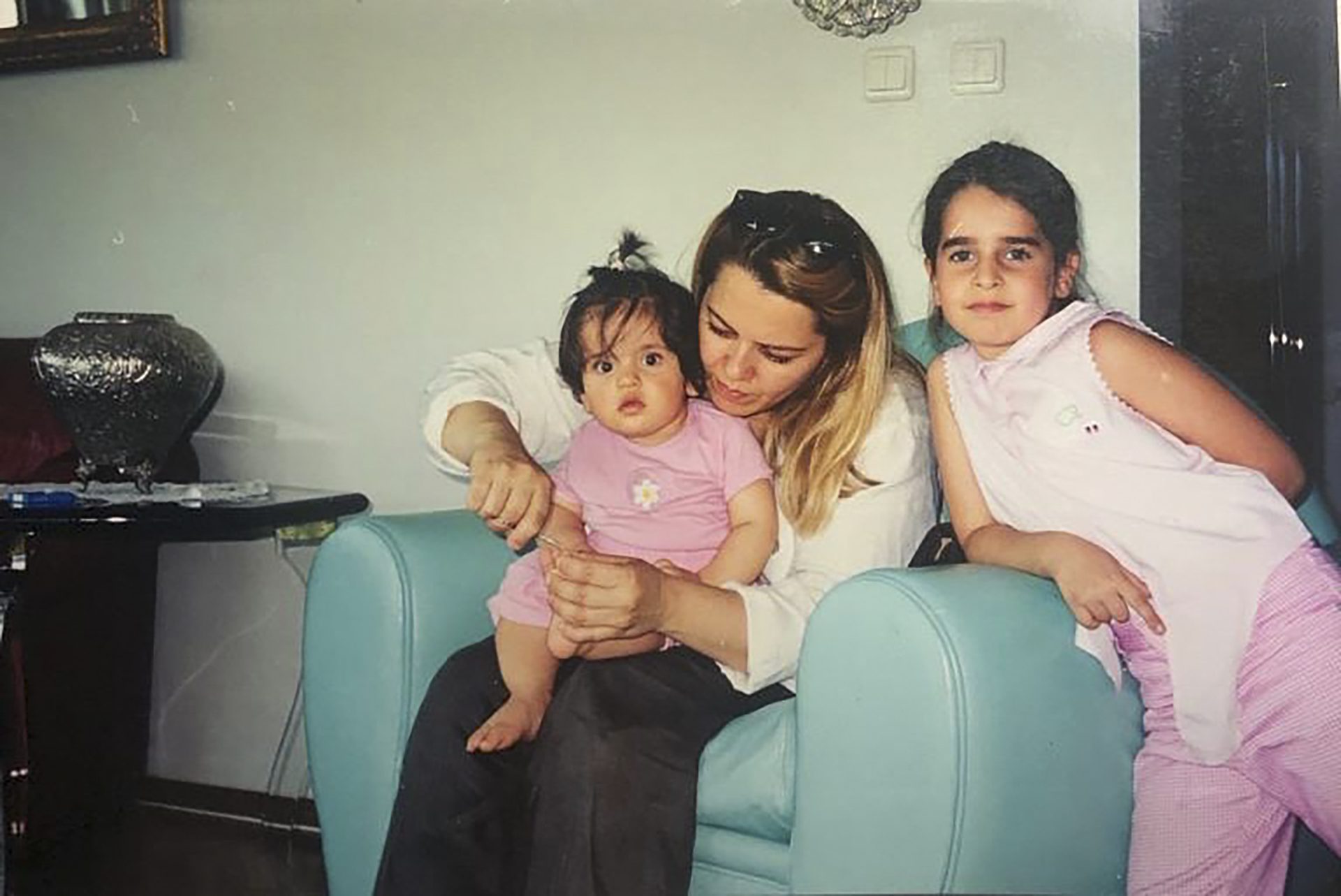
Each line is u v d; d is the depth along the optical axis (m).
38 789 1.97
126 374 1.95
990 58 1.72
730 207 1.84
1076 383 1.66
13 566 1.89
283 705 2.13
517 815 1.64
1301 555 1.58
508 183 1.98
